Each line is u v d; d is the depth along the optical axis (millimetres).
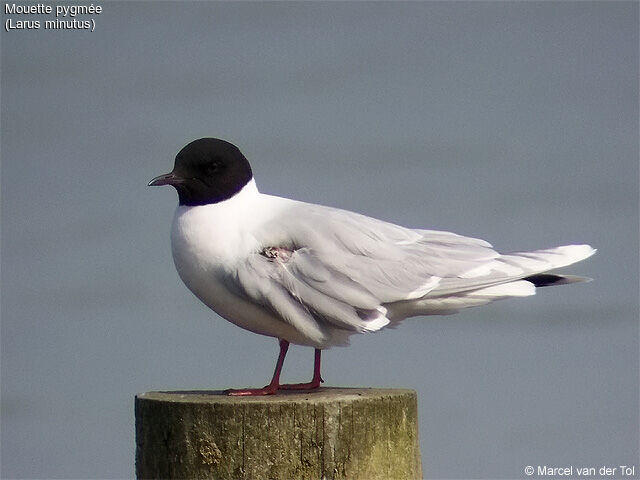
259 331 11000
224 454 8711
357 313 10445
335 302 10383
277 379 10484
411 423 9234
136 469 9414
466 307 11078
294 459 8664
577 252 11305
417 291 10602
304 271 10445
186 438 8789
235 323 11164
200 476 8758
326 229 10664
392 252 10750
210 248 10625
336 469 8680
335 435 8680
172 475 8883
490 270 10867
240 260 10547
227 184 10891
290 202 11133
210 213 10781
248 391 10352
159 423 8953
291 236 10648
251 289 10430
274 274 10453
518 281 11039
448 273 10781
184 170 10836
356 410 8742
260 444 8656
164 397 9211
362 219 11023
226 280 10602
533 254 11227
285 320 10438
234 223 10766
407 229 11273
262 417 8664
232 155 10938
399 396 9086
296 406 8656
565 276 11406
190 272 10781
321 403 8672
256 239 10633
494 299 11039
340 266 10492
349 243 10648
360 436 8758
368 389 9930
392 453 8977
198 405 8773
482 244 11242
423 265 10766
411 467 9180
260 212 10914
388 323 10906
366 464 8789
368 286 10500
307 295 10391
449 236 11266
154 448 9016
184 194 10969
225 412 8703
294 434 8656
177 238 10844
